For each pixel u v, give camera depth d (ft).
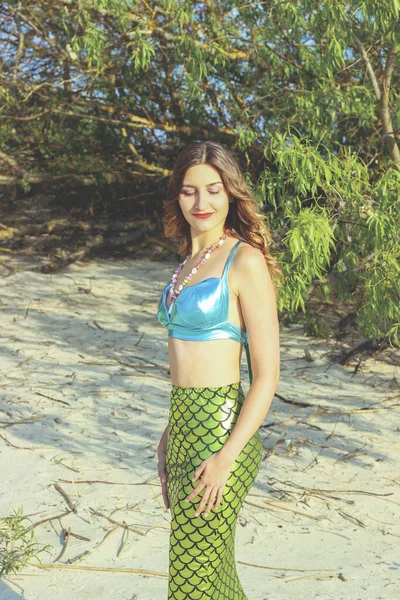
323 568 10.94
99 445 15.35
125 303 25.35
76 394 17.94
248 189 8.07
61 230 31.89
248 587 10.37
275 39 23.02
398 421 16.66
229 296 7.64
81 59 27.68
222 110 27.35
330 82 22.41
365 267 17.35
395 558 11.25
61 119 30.14
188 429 7.67
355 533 12.06
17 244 31.48
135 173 30.09
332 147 23.13
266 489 13.58
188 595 7.81
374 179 21.68
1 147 31.94
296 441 15.62
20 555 11.15
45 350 20.88
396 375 19.39
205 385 7.67
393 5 16.25
